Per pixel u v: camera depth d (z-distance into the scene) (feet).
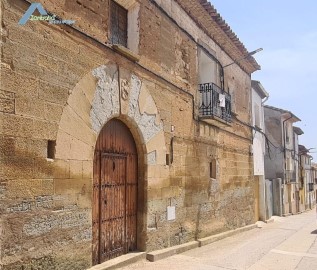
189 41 32.24
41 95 16.96
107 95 21.43
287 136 90.68
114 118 23.04
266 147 65.92
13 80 15.60
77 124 19.04
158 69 26.94
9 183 15.17
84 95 19.62
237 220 42.68
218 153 37.45
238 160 44.14
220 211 37.42
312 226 54.75
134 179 25.05
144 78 25.12
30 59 16.47
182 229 29.50
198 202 32.42
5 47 15.31
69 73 18.69
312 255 29.37
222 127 38.70
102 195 22.04
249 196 47.57
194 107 32.48
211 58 36.96
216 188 36.45
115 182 23.25
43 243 16.69
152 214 25.46
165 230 27.02
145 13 25.68
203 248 30.86
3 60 15.19
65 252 17.94
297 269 24.21
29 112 16.28
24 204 15.81
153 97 26.13
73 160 18.70
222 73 39.86
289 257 28.27
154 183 25.82
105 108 21.24
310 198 131.54
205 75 37.93
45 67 17.25
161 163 26.78
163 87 27.50
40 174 16.70
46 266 16.80
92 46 20.36
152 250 25.34
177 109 29.53
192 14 32.68
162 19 27.84
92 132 20.12
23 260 15.62
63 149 18.07
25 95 16.12
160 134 26.81
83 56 19.69
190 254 27.91
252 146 50.65
